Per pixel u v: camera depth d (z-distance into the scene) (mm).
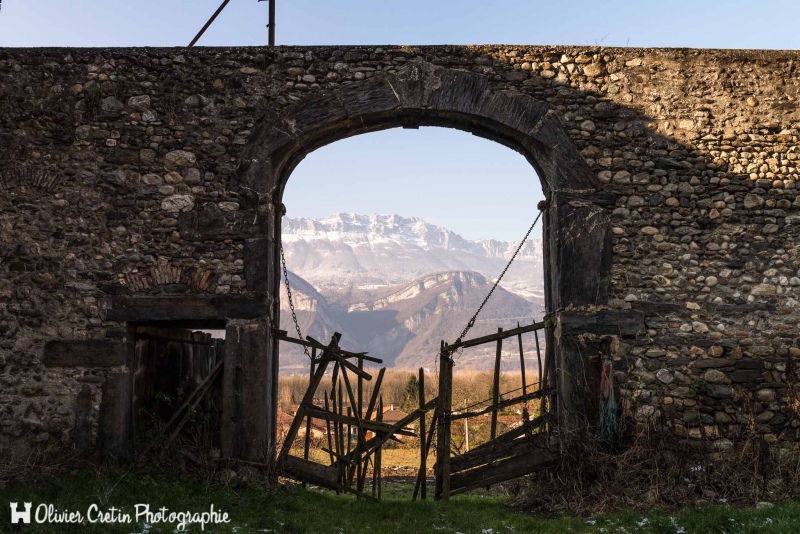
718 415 10148
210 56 10867
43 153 10656
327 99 10750
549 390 10438
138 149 10688
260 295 10383
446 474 10195
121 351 10273
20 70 10797
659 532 8195
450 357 10531
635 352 10305
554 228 10711
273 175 10820
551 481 9883
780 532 7730
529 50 10914
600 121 10766
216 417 11180
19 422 10133
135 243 10500
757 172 10695
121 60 10859
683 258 10492
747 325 10375
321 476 10281
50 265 10453
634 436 10008
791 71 10953
